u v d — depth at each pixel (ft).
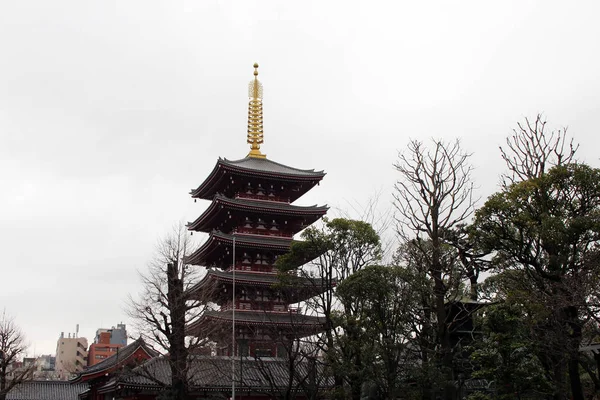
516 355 127.95
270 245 238.89
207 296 182.09
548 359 127.44
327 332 137.59
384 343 121.19
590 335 117.08
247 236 244.42
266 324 202.49
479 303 135.74
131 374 174.60
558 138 136.05
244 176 249.14
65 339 563.89
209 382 183.01
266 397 189.47
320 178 257.14
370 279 121.80
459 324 138.21
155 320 160.86
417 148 151.43
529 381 126.11
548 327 117.91
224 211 245.86
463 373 135.64
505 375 126.41
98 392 238.89
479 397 132.67
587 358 127.95
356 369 125.80
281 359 188.85
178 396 160.56
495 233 112.57
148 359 199.82
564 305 104.83
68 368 494.59
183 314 163.22
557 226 104.42
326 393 148.77
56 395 284.82
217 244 237.04
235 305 230.07
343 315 130.72
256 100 281.95
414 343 127.95
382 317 122.93
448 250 121.29
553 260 110.32
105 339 510.58
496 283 129.08
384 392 124.67
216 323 195.11
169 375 185.37
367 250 146.72
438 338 123.34
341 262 146.41
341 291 126.21
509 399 127.13
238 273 236.02
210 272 222.07
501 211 111.24
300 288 156.46
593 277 103.76
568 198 111.55
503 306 129.18
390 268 123.24
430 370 115.14
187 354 163.84
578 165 110.63
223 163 240.94
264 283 226.99
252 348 189.26
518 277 118.01
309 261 155.74
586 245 108.68
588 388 142.72
